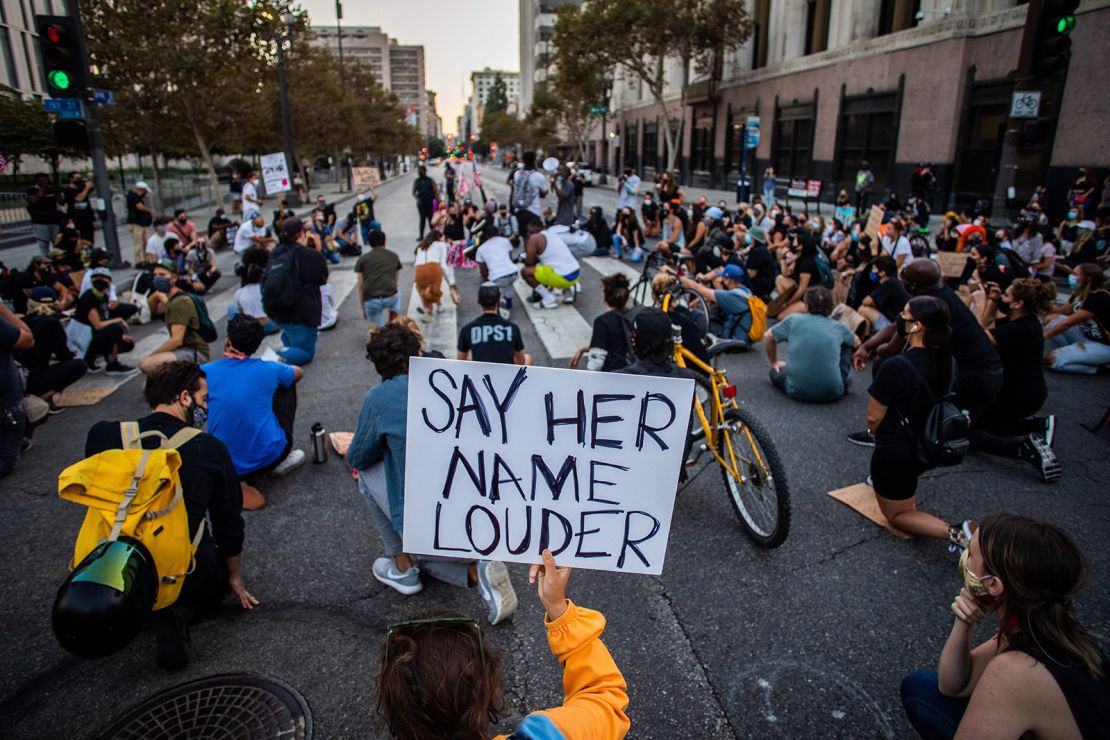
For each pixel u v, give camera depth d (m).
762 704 2.96
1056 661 1.71
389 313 8.65
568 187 16.77
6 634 3.46
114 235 14.59
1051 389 6.73
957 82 20.70
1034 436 4.89
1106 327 6.30
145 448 2.89
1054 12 9.55
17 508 4.71
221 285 13.46
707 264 10.50
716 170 37.91
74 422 6.32
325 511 4.59
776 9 31.22
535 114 60.28
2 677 3.16
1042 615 1.74
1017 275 8.03
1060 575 1.72
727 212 15.54
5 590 3.82
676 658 3.24
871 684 3.06
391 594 3.73
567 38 38.75
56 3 38.78
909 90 22.67
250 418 4.56
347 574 3.91
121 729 2.83
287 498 4.76
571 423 2.16
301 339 7.53
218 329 9.79
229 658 3.24
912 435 3.80
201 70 20.52
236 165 31.31
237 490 3.27
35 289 8.59
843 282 10.16
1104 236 11.49
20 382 5.21
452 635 1.35
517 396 2.15
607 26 32.16
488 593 3.41
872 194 25.17
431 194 17.38
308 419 6.27
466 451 2.20
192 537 2.98
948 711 2.25
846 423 6.02
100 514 2.72
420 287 9.94
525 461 2.19
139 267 14.62
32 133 22.00
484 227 10.38
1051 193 17.91
